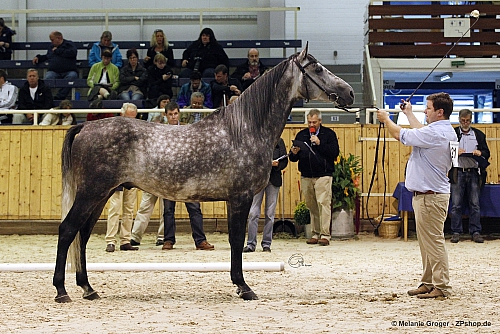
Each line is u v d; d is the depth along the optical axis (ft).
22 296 22.09
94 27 64.39
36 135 44.91
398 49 56.54
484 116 67.26
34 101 50.21
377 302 20.62
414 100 67.77
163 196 21.67
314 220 39.34
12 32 61.57
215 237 42.45
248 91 22.34
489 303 20.35
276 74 22.54
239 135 21.80
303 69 22.65
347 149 44.09
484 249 36.01
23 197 44.96
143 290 23.21
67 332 16.37
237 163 21.58
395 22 56.34
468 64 56.54
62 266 20.97
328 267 28.96
